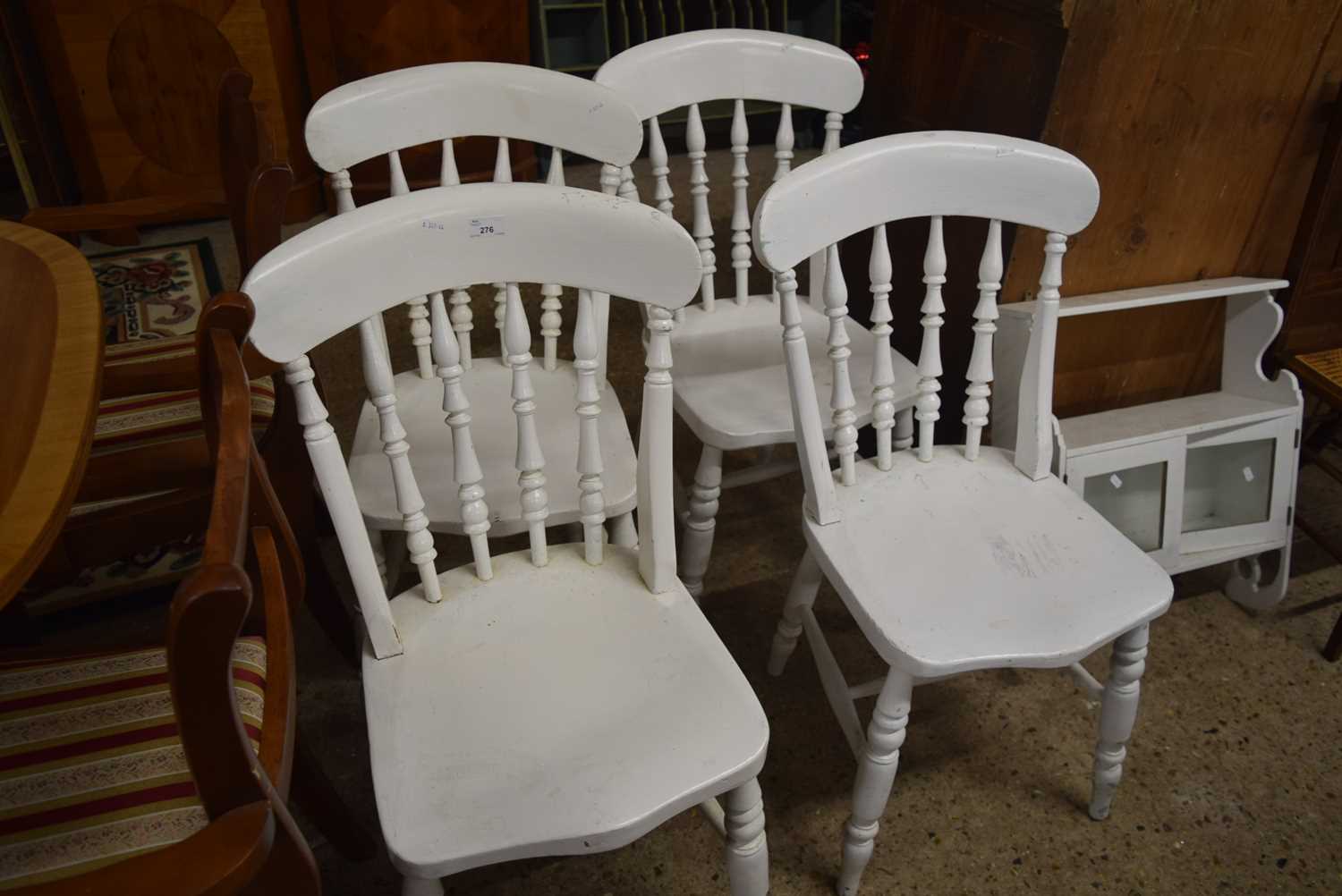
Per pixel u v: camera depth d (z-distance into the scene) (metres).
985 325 1.33
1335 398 1.62
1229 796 1.50
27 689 0.95
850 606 1.21
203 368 0.83
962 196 1.24
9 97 2.70
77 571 1.36
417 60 2.97
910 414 1.65
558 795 0.96
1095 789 1.43
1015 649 1.13
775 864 1.41
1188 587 1.89
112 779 0.87
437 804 0.96
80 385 0.90
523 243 1.02
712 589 1.88
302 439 1.36
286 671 0.90
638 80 1.48
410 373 1.57
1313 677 1.70
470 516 1.17
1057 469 1.57
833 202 1.17
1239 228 1.71
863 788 1.25
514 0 2.98
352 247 0.97
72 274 1.08
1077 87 1.46
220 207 1.53
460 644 1.13
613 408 1.48
